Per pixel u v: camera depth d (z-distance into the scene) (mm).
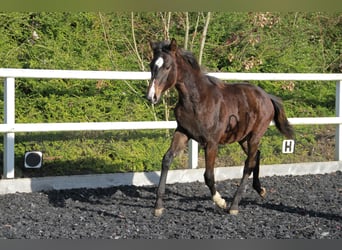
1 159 8086
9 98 7285
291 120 8859
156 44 6117
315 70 12031
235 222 6285
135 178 8141
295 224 6250
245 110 6727
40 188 7531
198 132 6285
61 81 9312
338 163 9352
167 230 5918
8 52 9578
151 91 5844
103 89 9594
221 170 8602
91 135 8789
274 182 8453
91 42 10305
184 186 8086
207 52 11039
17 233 5664
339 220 6465
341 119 9273
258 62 10953
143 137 9047
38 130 7410
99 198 7328
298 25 12375
